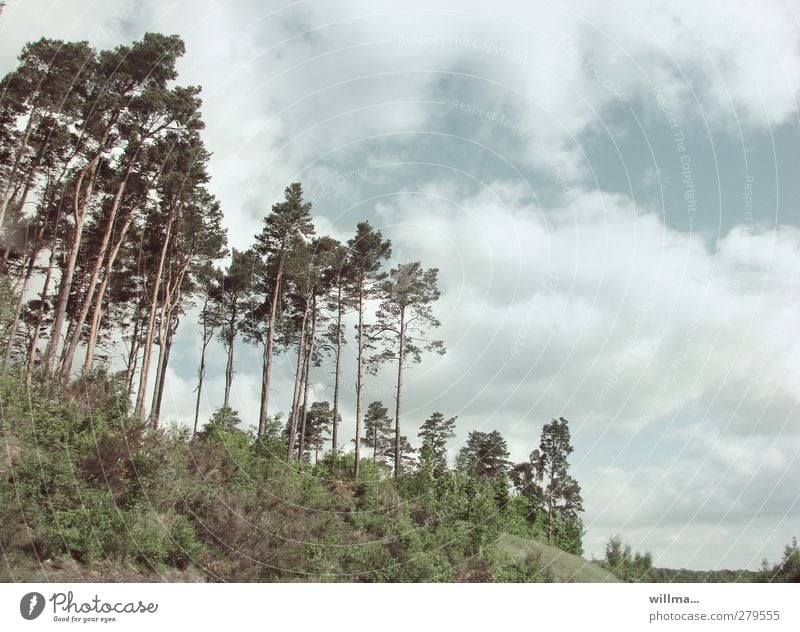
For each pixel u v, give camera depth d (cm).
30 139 2522
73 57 2250
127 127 2356
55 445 1562
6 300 2250
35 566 1145
